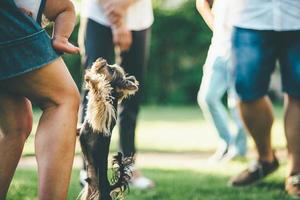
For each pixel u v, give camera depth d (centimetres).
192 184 526
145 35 500
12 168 300
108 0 473
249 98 469
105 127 289
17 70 277
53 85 284
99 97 288
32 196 462
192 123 1306
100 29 480
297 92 457
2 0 276
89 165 292
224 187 509
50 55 284
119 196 299
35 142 286
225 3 488
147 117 1505
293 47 455
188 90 2108
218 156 693
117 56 496
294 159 464
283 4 454
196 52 2089
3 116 296
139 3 495
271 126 489
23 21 279
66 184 284
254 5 459
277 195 467
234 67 470
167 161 704
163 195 471
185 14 2072
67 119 285
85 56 483
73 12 303
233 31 468
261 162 506
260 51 461
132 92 296
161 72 2098
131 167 300
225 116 682
